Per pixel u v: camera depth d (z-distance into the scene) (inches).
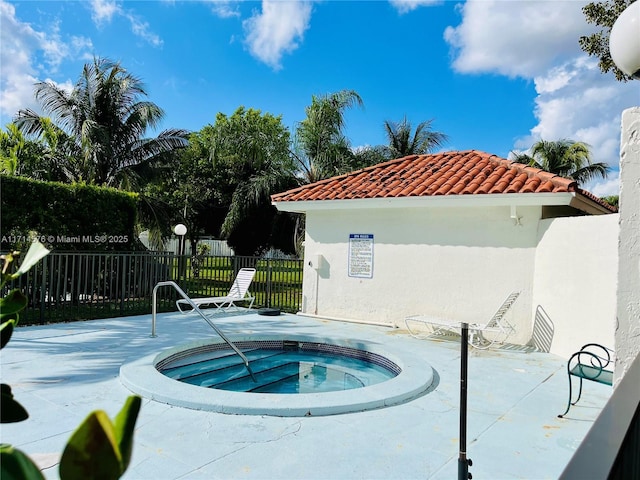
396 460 156.3
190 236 1116.5
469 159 478.9
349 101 887.7
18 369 249.4
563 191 326.3
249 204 896.3
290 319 454.6
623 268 136.6
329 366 333.4
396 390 222.1
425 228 411.2
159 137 831.7
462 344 128.5
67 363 263.3
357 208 431.2
